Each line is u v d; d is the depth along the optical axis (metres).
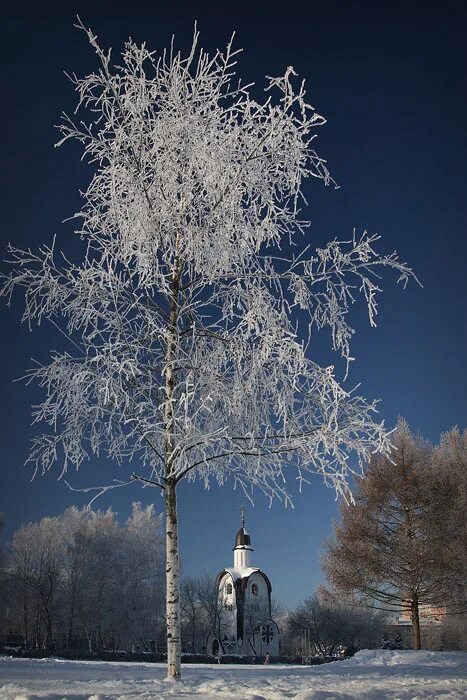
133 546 59.44
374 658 20.11
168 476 11.69
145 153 12.17
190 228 11.84
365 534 26.91
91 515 68.81
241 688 8.84
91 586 55.06
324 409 11.94
